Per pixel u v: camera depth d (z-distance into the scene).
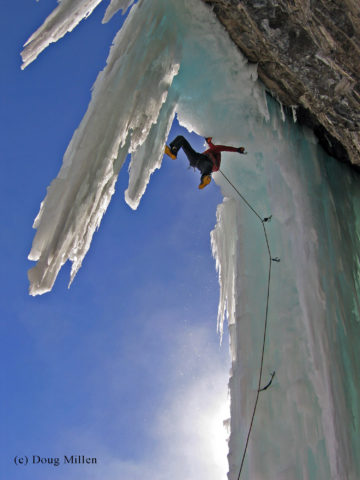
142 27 8.62
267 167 9.46
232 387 8.29
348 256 9.12
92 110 8.34
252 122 9.59
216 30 8.66
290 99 9.30
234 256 10.09
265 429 7.70
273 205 9.15
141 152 8.99
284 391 7.91
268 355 8.34
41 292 7.21
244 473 7.56
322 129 9.69
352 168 10.41
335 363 7.71
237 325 8.69
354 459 7.15
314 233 8.61
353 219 9.80
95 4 8.68
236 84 9.27
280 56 8.21
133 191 8.79
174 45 8.88
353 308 8.64
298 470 7.23
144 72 8.48
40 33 8.13
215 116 9.83
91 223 7.98
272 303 8.74
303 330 8.21
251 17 7.86
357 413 7.68
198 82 9.52
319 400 7.44
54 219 7.51
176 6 8.72
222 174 10.10
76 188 7.63
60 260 7.42
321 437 7.38
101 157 7.89
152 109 8.47
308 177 9.24
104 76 8.55
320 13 7.09
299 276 8.34
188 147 9.24
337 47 7.51
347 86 8.13
